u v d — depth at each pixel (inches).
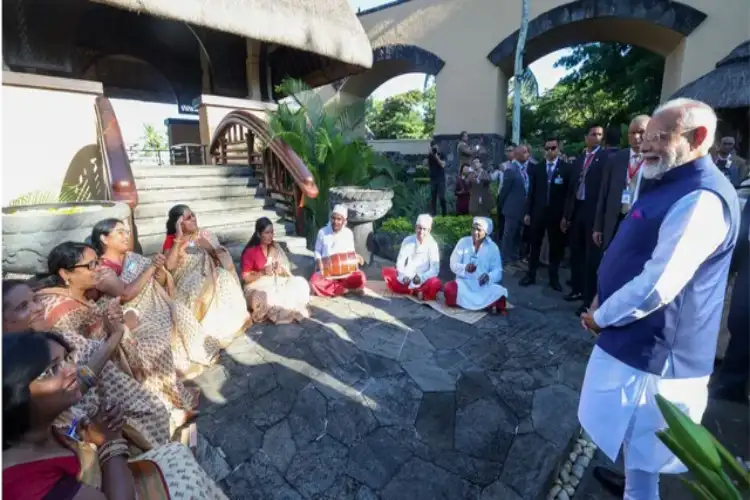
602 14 384.5
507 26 427.8
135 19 413.4
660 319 69.2
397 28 490.9
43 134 201.2
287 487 88.8
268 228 152.6
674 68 397.7
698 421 73.7
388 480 91.2
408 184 416.5
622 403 73.8
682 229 64.4
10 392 42.8
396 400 109.7
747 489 45.6
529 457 96.3
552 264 192.5
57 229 127.2
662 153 68.6
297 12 319.0
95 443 55.7
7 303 74.5
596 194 159.8
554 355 129.9
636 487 76.5
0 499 37.2
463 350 132.0
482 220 157.6
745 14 337.7
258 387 111.9
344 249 174.2
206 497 57.4
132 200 169.0
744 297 112.5
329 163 258.2
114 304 91.9
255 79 385.1
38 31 359.9
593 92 670.5
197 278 129.5
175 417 97.7
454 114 467.8
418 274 173.0
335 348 130.2
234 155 313.4
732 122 308.7
